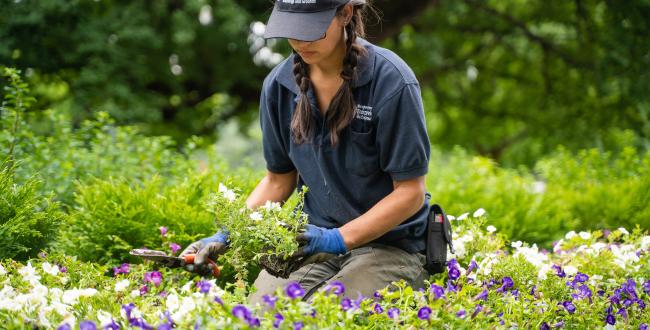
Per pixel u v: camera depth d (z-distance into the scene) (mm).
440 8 14930
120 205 5441
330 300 3428
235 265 3783
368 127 3988
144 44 11664
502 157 18062
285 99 4203
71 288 4285
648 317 4305
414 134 3912
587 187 8211
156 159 7074
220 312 3424
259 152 13344
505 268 4602
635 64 12977
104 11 12000
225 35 12727
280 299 3354
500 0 16469
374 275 4137
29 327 3441
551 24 16516
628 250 5477
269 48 12891
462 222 5898
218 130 15320
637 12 13016
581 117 15656
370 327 3635
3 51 10352
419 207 4035
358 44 3902
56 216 5094
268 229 3736
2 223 4750
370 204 4164
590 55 15086
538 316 4098
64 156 6555
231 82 13500
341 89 3914
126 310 3424
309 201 4375
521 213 6965
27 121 7902
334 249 3834
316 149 4094
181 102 14266
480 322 3762
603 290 4746
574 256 5297
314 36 3676
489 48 16828
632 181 7969
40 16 10555
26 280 4043
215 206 3883
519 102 17938
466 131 18578
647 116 13086
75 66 11469
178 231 5508
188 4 11320
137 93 12016
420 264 4305
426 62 15242
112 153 6887
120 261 5434
